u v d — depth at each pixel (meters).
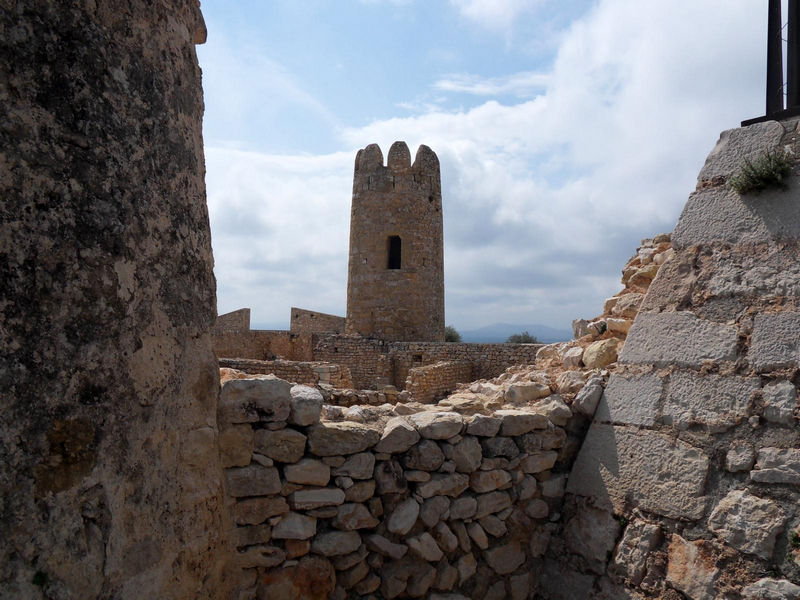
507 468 5.46
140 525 3.22
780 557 4.28
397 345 22.11
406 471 4.92
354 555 4.64
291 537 4.35
